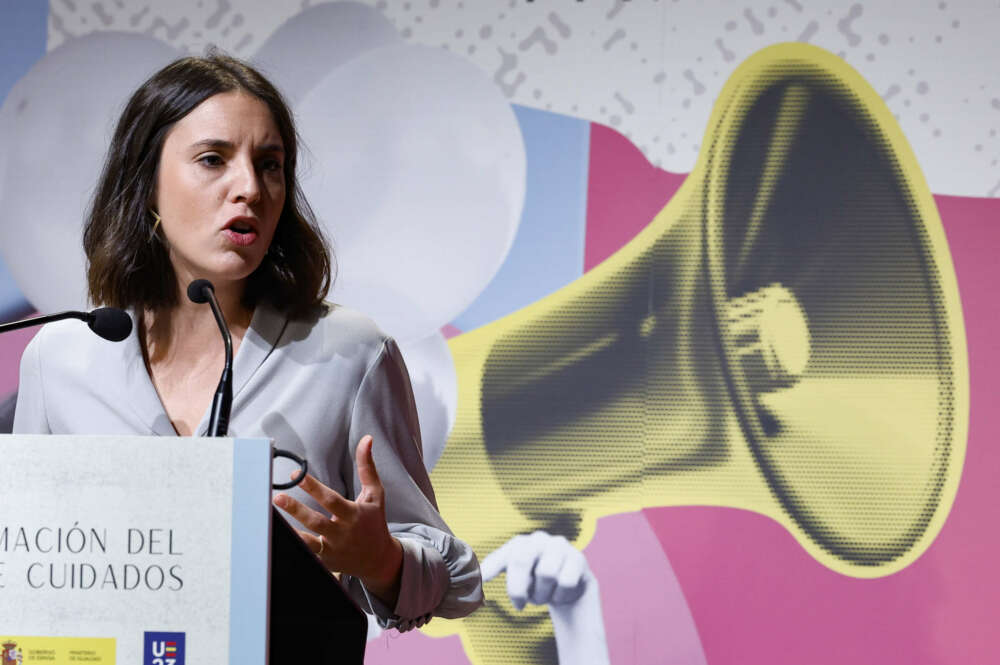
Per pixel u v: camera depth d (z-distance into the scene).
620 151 9.65
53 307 10.12
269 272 5.16
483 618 9.54
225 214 4.77
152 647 2.70
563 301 9.62
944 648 9.05
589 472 9.49
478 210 9.73
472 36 9.83
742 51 9.59
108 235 5.03
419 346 9.72
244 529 2.72
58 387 5.07
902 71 9.43
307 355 5.07
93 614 2.71
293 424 4.93
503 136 9.75
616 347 9.54
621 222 9.61
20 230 10.20
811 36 9.52
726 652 9.24
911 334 9.27
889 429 9.22
